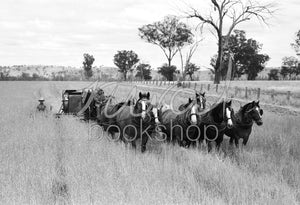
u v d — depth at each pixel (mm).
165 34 90750
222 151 13062
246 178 9359
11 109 23547
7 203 7418
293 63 96688
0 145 11984
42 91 48844
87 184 8539
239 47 89125
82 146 12281
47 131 14672
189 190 8359
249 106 13422
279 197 8133
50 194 8094
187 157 11297
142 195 7824
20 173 9117
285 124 17500
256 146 13812
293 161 11414
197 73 152375
